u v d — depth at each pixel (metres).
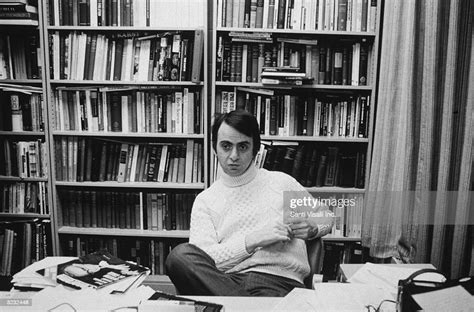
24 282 0.92
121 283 0.93
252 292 1.18
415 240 1.45
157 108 2.21
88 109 2.21
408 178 1.50
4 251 2.26
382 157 1.80
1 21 2.06
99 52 2.17
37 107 2.21
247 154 1.38
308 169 2.16
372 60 2.11
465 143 1.26
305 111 2.16
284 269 1.25
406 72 1.66
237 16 2.10
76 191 2.29
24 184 2.28
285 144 2.15
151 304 0.82
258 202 1.37
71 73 2.18
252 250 1.24
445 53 1.33
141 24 2.14
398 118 1.73
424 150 1.40
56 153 2.24
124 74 2.19
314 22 2.09
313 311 0.84
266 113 2.17
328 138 2.14
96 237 2.32
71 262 1.03
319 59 2.14
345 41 2.12
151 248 2.31
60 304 0.83
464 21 1.26
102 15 2.12
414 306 0.71
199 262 1.14
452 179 1.31
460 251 1.29
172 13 2.12
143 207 2.28
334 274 1.99
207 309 0.82
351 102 2.15
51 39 2.16
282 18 2.10
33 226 2.26
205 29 2.11
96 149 2.24
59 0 2.12
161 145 2.25
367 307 0.84
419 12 1.47
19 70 2.21
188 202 2.27
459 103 1.28
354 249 2.02
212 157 2.20
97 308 0.82
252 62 2.14
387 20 1.82
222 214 1.38
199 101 2.19
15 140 2.29
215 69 2.12
